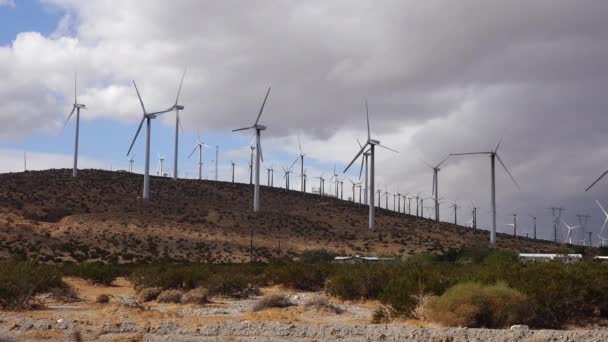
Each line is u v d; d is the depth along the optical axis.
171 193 150.12
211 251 107.69
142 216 123.81
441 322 25.06
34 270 36.66
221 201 149.75
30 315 30.61
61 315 30.67
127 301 39.59
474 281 28.55
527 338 20.14
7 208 115.50
